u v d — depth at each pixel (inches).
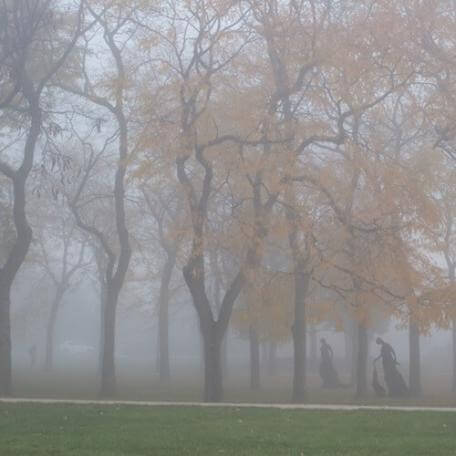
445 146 1867.6
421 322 1664.6
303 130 1676.9
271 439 992.9
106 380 2124.8
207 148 1706.4
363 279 1690.5
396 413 1268.5
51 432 1067.3
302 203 1732.3
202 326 1818.4
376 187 1667.1
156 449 935.7
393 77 1658.5
